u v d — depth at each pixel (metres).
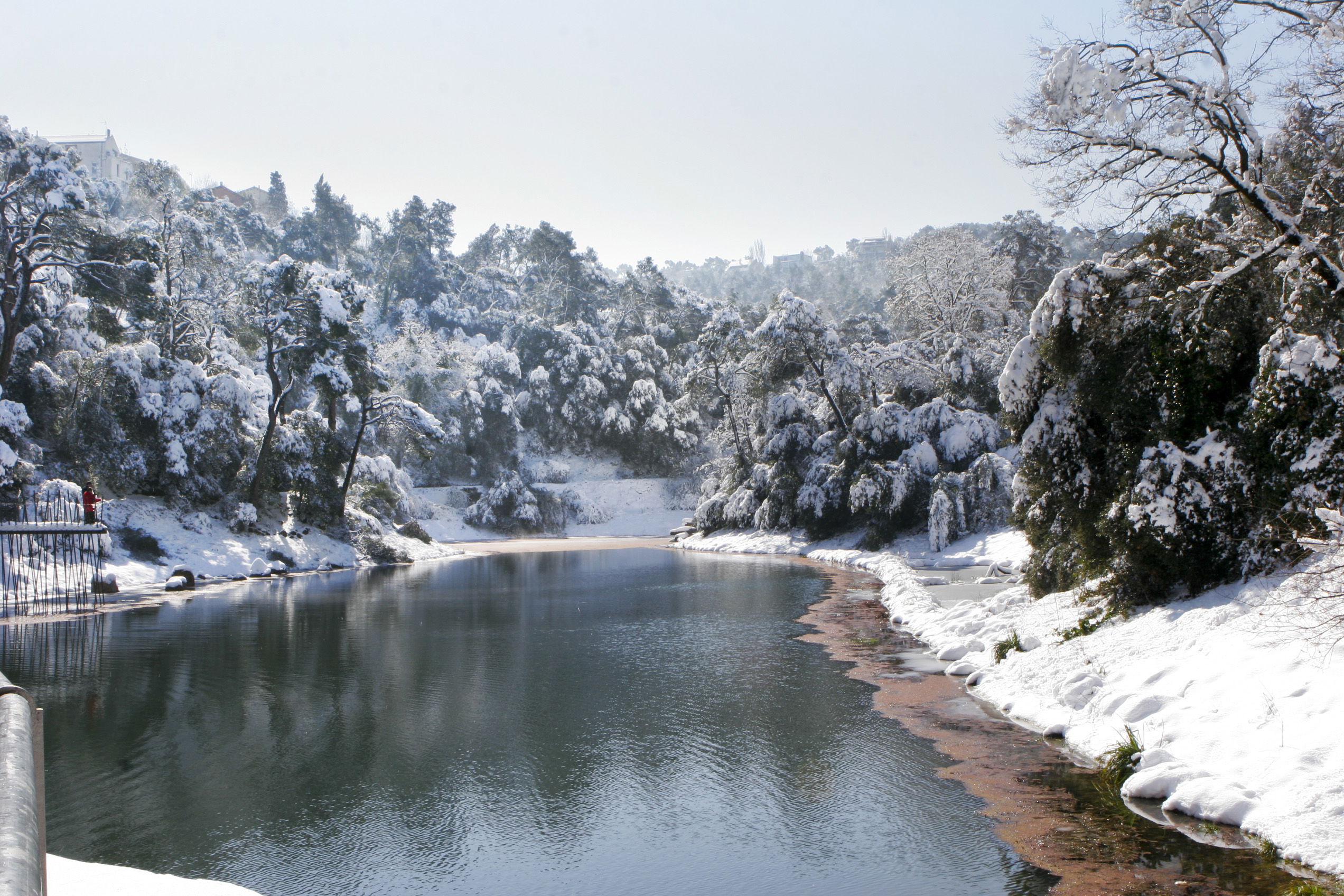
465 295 134.12
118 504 43.25
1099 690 14.55
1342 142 16.78
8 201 40.09
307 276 51.19
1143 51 16.52
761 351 60.00
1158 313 18.66
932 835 10.53
